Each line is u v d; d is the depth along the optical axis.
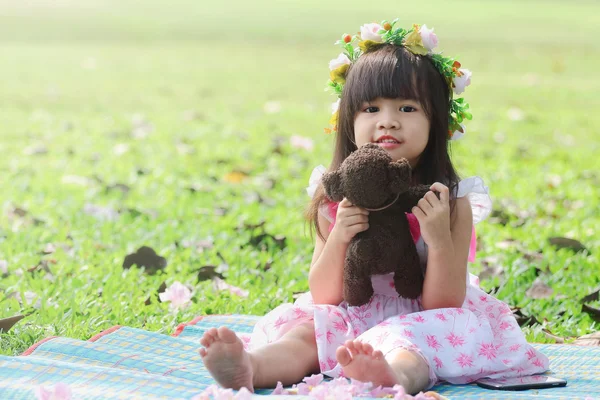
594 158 9.24
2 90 12.82
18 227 5.90
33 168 8.02
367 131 3.50
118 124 10.52
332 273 3.36
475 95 13.61
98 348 3.44
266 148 9.25
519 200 7.12
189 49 18.50
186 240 5.58
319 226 3.63
